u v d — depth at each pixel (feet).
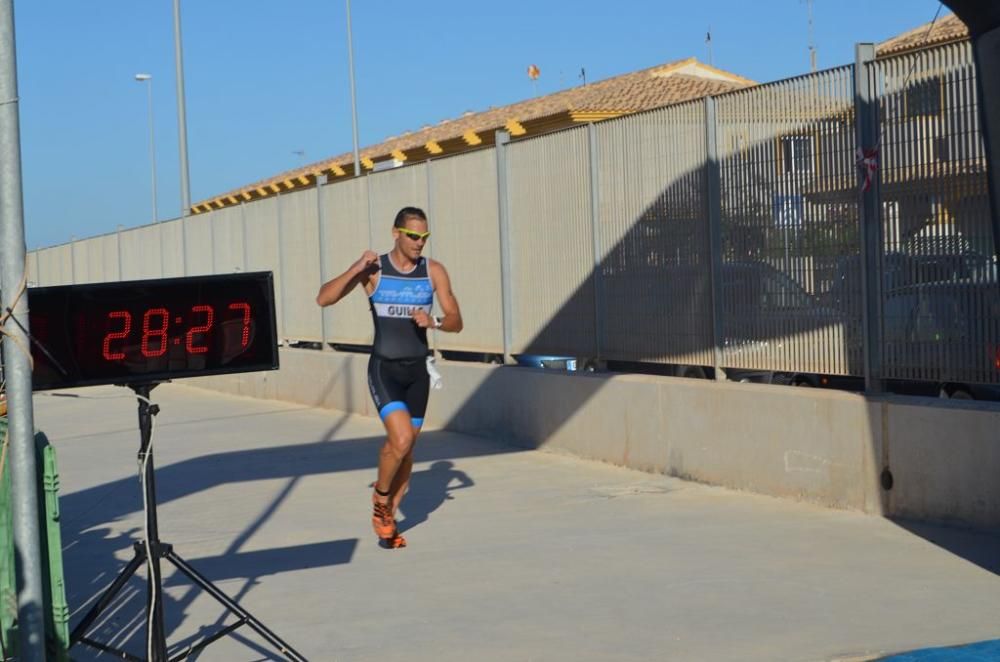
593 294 38.11
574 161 38.68
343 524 29.58
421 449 41.60
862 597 20.84
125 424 56.95
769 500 29.60
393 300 25.89
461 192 45.73
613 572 23.38
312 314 62.13
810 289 29.37
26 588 15.06
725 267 32.19
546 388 39.52
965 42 24.82
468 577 23.54
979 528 24.72
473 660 18.39
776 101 30.09
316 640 19.76
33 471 15.11
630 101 113.80
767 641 18.62
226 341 16.70
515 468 36.70
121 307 16.10
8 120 14.69
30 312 15.64
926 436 25.71
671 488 32.01
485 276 44.39
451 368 45.85
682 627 19.57
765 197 30.66
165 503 33.91
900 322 26.89
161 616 16.60
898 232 26.73
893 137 26.68
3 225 14.78
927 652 17.70
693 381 32.91
